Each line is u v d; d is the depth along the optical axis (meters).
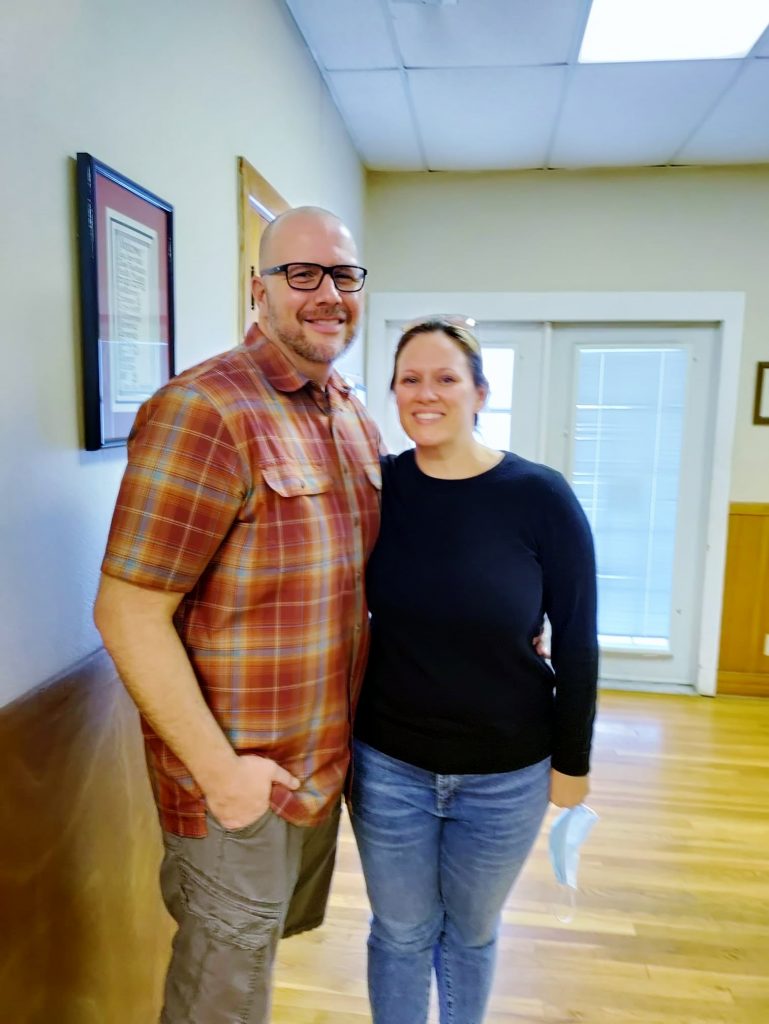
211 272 1.53
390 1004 1.23
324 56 2.28
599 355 3.47
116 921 1.15
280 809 1.00
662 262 3.30
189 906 1.00
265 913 1.00
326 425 1.11
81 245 1.01
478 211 3.37
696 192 3.24
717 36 2.11
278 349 1.06
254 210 1.74
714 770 2.70
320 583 1.01
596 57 2.25
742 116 2.67
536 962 1.68
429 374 1.13
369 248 3.44
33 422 0.93
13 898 0.88
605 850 2.15
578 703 1.16
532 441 3.54
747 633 3.47
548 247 3.35
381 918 1.24
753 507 3.39
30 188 0.90
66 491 1.01
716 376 3.37
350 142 2.93
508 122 2.76
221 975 1.00
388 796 1.18
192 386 0.92
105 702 1.10
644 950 1.73
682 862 2.10
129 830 1.19
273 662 0.98
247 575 0.95
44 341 0.94
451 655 1.11
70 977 1.02
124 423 1.14
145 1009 1.29
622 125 2.77
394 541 1.16
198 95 1.43
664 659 3.60
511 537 1.12
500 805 1.15
